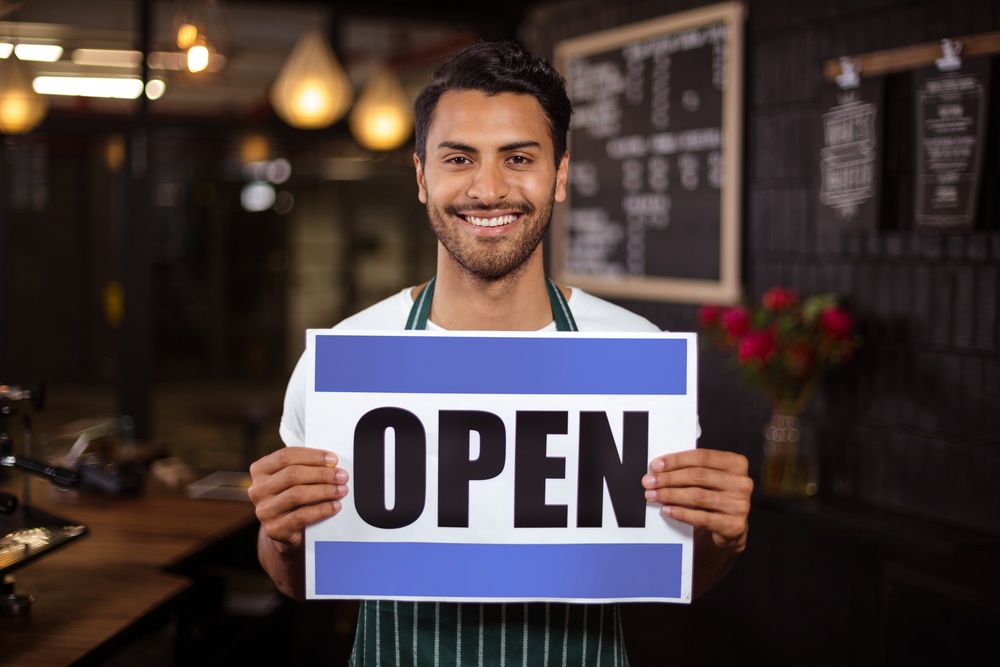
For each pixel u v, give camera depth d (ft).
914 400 9.32
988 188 8.57
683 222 12.20
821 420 10.34
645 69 12.66
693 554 4.66
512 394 4.56
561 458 4.56
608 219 13.48
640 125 12.81
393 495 4.55
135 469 10.53
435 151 4.38
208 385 27.48
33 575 7.55
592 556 4.57
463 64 4.33
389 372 4.55
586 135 13.82
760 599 9.81
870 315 9.77
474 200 4.32
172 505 9.79
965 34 8.72
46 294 28.91
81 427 11.88
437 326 4.77
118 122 14.19
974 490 8.75
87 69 13.93
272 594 10.39
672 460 4.42
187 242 26.86
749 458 11.48
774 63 10.91
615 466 4.57
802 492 9.89
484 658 4.67
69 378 29.32
